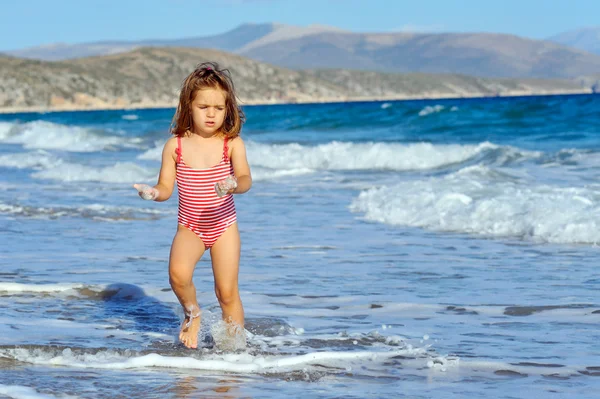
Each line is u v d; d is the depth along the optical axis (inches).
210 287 255.0
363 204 463.2
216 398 145.5
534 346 184.9
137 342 188.1
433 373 164.1
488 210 388.5
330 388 153.3
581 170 578.9
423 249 328.8
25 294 243.8
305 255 317.4
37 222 416.2
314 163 780.6
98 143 1152.2
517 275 273.9
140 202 506.6
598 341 188.9
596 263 292.4
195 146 184.1
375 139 1036.5
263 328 201.3
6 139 1314.0
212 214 183.6
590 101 1448.1
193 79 180.5
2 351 177.2
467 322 209.6
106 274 275.7
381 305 230.4
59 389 149.4
